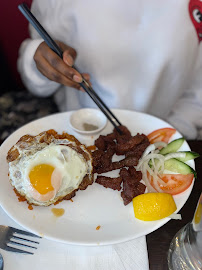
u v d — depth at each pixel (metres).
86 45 0.47
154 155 0.32
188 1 0.45
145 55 0.47
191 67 0.51
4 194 0.29
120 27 0.45
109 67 0.48
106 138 0.36
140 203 0.27
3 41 0.73
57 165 0.28
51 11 0.49
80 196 0.30
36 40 0.48
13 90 0.75
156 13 0.44
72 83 0.42
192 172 0.30
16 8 0.67
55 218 0.27
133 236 0.25
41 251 0.25
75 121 0.38
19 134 0.36
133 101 0.51
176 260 0.24
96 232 0.26
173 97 0.53
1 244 0.25
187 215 0.28
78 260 0.24
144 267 0.23
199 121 0.52
